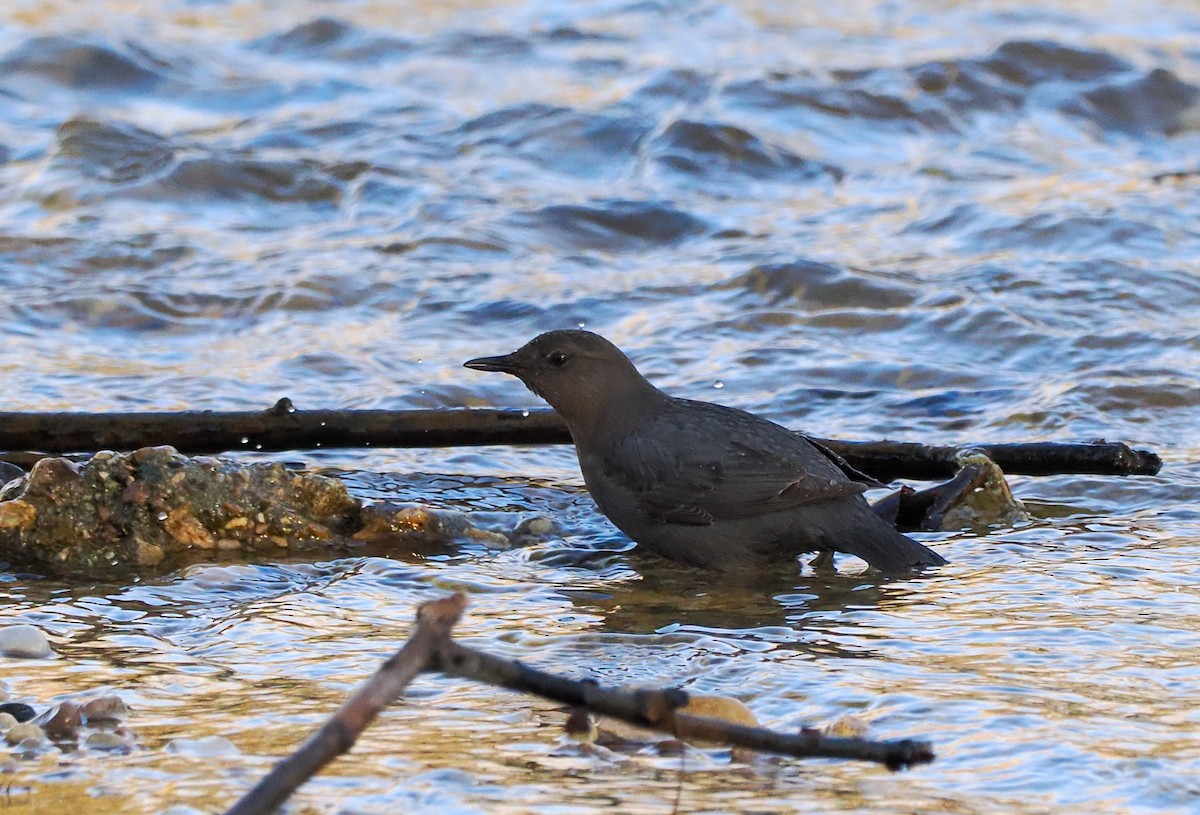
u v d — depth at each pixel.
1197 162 21.27
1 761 6.07
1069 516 10.54
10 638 7.62
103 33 24.45
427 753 6.21
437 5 28.56
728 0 28.61
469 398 13.75
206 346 15.09
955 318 15.34
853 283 16.19
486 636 8.10
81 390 13.47
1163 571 9.14
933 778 5.98
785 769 6.07
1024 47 23.86
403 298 16.34
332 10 28.02
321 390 13.74
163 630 8.10
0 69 23.11
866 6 28.80
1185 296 16.11
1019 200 19.23
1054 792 5.83
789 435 10.02
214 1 28.28
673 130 21.03
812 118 22.03
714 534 9.52
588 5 28.44
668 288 16.48
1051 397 13.32
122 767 6.03
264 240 18.25
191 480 9.77
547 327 15.56
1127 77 23.33
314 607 8.52
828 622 8.38
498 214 18.67
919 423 12.98
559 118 21.62
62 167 19.75
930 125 22.25
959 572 9.33
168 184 19.52
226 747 6.26
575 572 9.56
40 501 9.53
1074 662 7.46
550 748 6.27
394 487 11.24
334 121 21.88
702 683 7.25
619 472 9.84
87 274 17.00
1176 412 13.09
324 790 5.81
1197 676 7.22
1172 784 5.88
